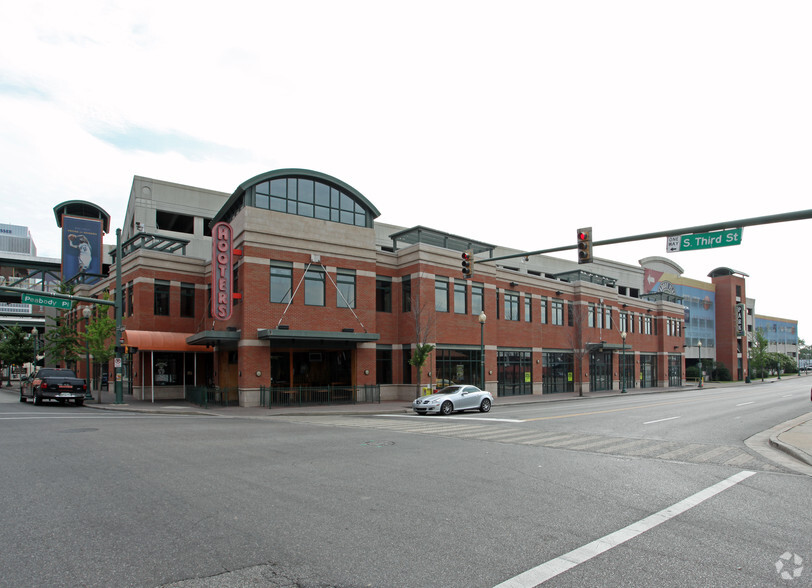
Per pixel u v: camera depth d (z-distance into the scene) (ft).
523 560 16.90
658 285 231.09
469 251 67.92
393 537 18.94
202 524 20.24
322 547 17.87
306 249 91.91
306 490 25.79
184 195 135.64
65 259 159.63
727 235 45.39
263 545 18.01
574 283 148.36
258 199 88.53
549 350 137.28
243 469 30.81
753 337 309.83
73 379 86.28
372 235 100.89
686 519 21.65
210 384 104.27
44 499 23.79
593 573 15.90
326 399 90.99
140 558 16.76
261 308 86.28
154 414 73.15
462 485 27.22
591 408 84.33
